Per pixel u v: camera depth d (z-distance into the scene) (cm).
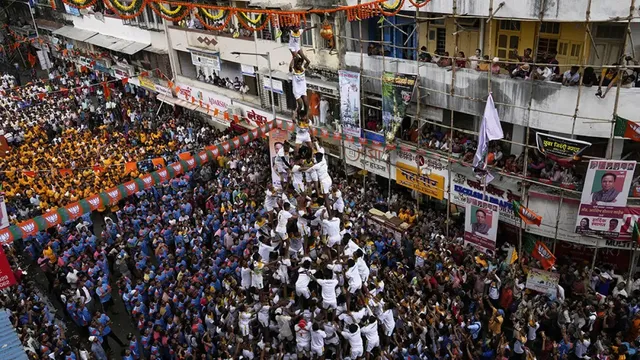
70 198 2509
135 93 4209
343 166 2580
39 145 3353
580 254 1928
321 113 2505
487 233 1875
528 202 1834
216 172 2816
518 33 1883
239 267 1866
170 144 3144
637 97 1565
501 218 1939
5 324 1346
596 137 1777
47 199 2638
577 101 1585
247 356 1239
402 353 1445
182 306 1786
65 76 4762
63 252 2133
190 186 2719
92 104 4047
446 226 2097
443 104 1981
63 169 2802
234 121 3067
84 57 4575
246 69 2900
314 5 2259
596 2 1499
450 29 2062
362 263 1170
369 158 2353
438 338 1538
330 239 1144
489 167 1905
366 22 2262
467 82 1859
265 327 1212
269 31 2639
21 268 2275
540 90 1695
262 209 2150
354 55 2206
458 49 2075
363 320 1148
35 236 2314
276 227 1172
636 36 1639
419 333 1506
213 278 1880
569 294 1809
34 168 2892
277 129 2448
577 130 1686
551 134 1828
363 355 1198
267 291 1230
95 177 2658
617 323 1617
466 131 1891
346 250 1173
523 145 1762
